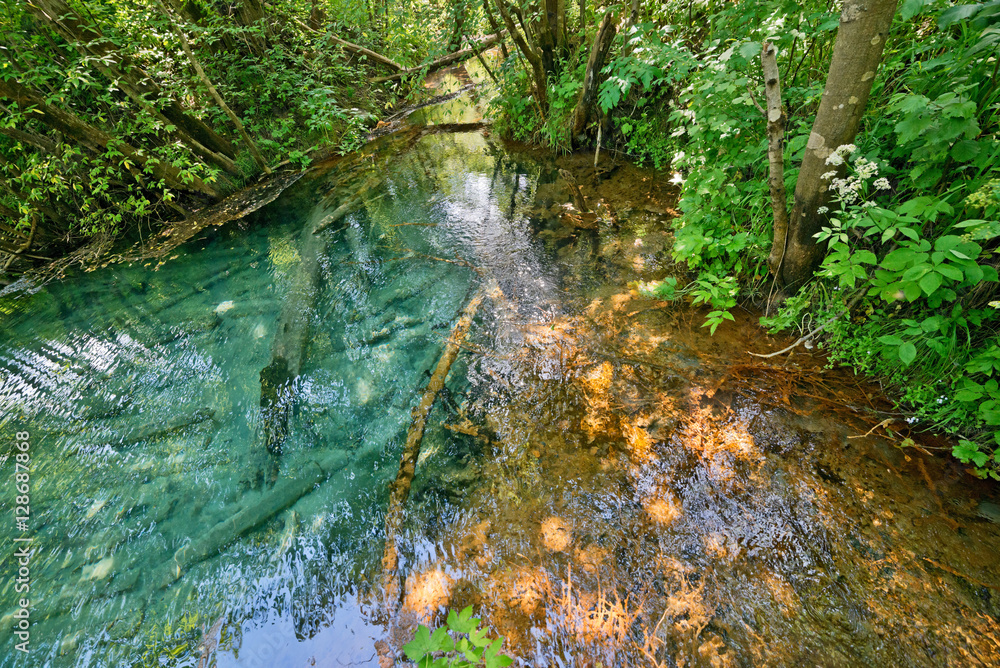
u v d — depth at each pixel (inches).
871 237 107.4
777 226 112.4
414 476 107.2
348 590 90.5
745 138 134.8
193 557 100.0
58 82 206.4
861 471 93.4
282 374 139.8
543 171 230.4
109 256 222.2
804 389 109.4
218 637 86.9
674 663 74.1
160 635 88.4
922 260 80.1
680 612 79.5
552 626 80.2
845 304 109.6
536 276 159.9
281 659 82.7
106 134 209.9
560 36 241.4
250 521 104.8
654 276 150.6
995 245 92.4
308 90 281.3
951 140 85.7
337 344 147.7
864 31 83.4
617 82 173.9
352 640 83.6
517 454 107.7
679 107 198.4
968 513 85.2
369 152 282.5
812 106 131.4
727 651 74.4
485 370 129.3
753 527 88.6
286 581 93.6
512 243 178.7
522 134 264.4
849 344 107.9
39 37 194.5
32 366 160.4
